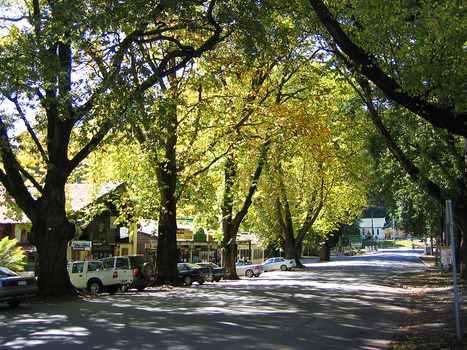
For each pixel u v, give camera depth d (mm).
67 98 13812
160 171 22375
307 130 20609
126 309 12852
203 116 20234
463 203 19016
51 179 16578
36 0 16562
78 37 13531
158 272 22688
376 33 11250
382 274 30453
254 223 45219
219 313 12039
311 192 42844
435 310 12797
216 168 26875
